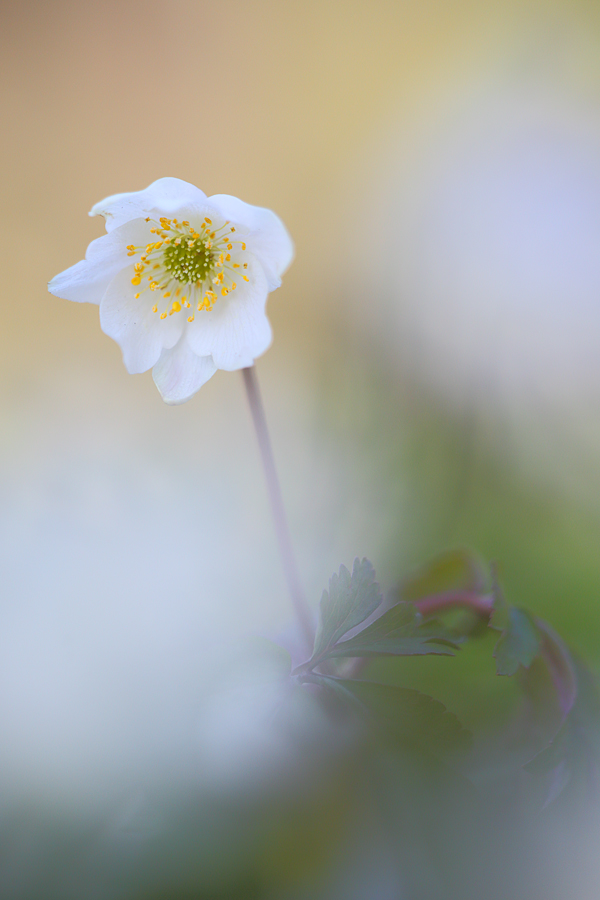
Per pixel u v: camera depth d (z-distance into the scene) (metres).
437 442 0.45
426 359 0.49
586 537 0.43
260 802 0.35
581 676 0.36
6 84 0.69
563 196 0.51
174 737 0.35
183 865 0.34
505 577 0.42
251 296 0.37
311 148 0.66
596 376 0.47
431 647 0.35
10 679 0.35
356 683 0.35
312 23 0.67
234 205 0.36
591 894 0.34
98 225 0.65
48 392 0.46
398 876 0.34
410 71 0.63
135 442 0.44
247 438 0.45
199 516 0.41
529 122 0.54
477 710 0.38
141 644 0.35
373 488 0.44
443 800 0.34
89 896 0.34
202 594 0.38
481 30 0.60
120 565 0.38
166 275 0.37
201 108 0.69
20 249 0.63
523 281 0.50
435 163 0.56
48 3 0.70
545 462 0.45
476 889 0.34
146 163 0.68
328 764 0.35
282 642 0.38
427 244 0.54
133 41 0.70
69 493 0.41
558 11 0.56
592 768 0.35
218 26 0.70
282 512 0.37
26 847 0.34
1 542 0.39
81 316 0.58
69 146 0.68
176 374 0.37
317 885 0.35
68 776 0.35
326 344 0.53
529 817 0.35
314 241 0.61
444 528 0.43
